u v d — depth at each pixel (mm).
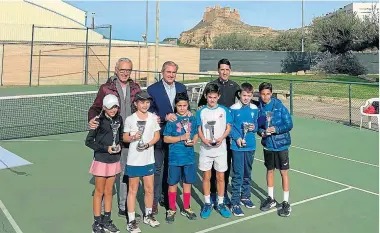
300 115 14258
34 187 5656
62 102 16844
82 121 12195
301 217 4668
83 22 36188
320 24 36906
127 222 4441
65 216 4602
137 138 4035
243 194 5000
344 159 7680
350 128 11367
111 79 4359
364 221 4570
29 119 12531
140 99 4074
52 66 28406
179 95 4414
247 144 4672
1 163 6973
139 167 4133
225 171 4676
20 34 28859
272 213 4773
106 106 3885
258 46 56062
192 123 4457
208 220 4523
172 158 4438
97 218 4098
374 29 32344
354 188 5840
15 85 27016
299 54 40562
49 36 29703
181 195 5395
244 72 38719
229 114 4582
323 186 5926
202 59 36312
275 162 4766
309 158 7746
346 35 34531
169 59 33375
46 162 7102
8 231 4160
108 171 4035
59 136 9672
